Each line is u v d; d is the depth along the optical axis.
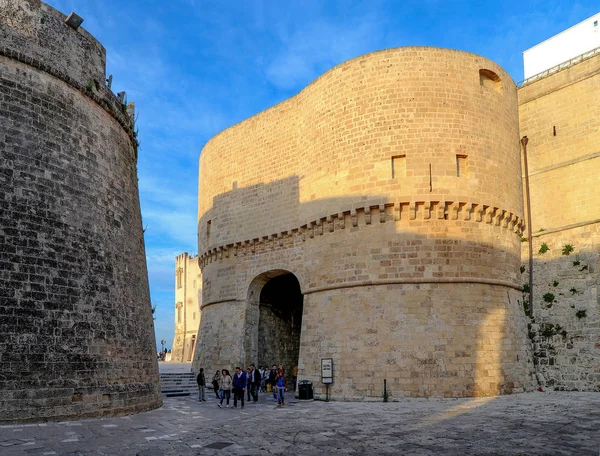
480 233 26.16
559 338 27.70
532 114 31.08
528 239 29.86
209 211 37.47
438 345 24.42
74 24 19.72
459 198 25.73
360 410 21.05
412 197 25.72
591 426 15.72
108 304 18.48
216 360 33.75
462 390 23.92
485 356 24.70
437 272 25.28
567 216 28.73
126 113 23.05
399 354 24.61
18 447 12.29
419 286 25.28
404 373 24.30
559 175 29.41
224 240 35.16
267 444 13.78
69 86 19.20
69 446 12.61
